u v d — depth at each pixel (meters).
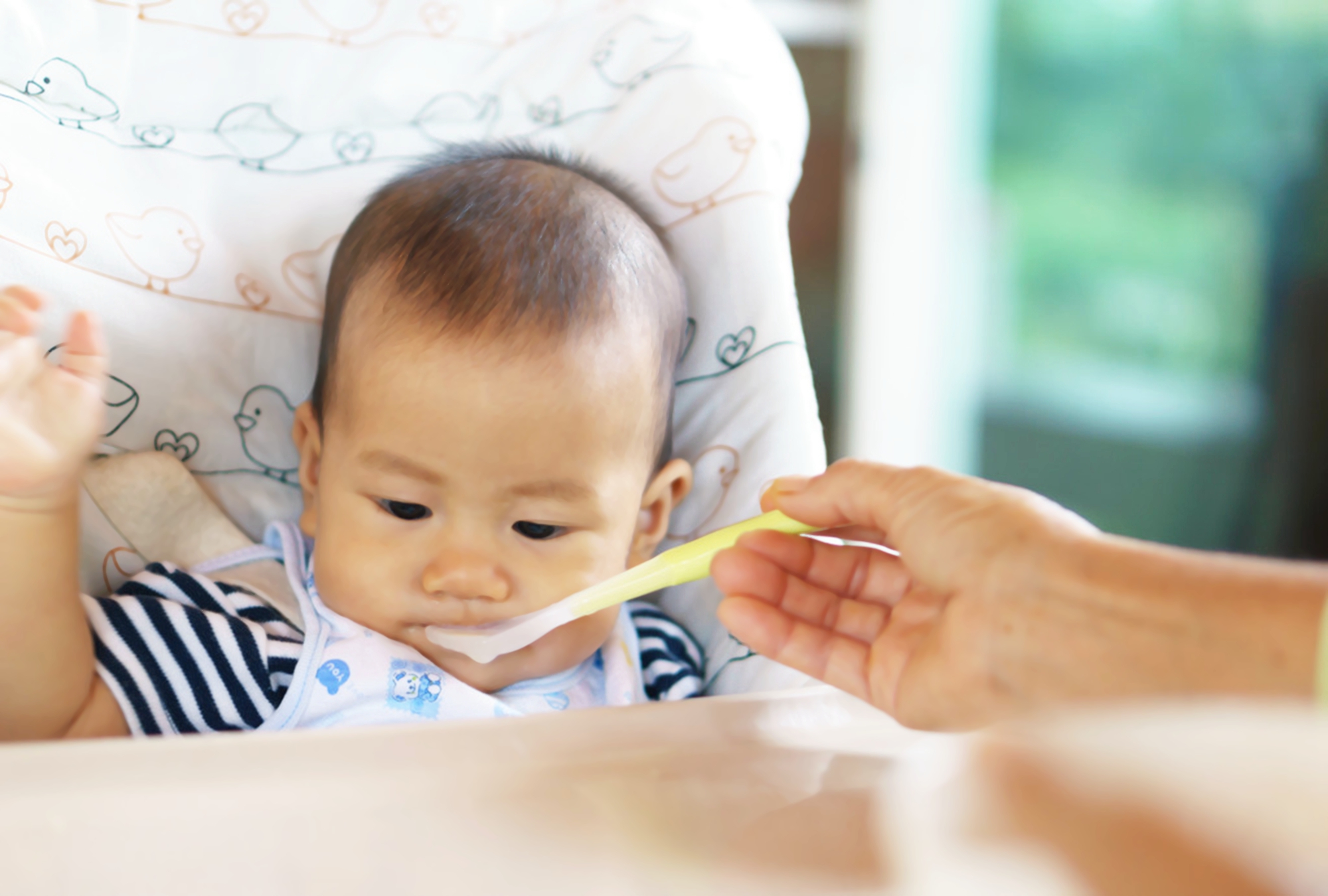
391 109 0.87
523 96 0.90
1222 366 2.17
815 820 0.36
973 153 2.02
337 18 0.87
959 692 0.48
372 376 0.69
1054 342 2.16
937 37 1.89
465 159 0.79
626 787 0.38
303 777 0.37
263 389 0.81
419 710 0.69
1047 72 2.05
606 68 0.90
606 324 0.72
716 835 0.35
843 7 1.83
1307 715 0.27
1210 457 2.20
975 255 2.07
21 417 0.54
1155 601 0.42
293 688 0.67
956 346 2.07
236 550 0.77
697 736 0.44
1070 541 0.46
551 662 0.74
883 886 0.30
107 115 0.77
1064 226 2.13
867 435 1.99
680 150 0.86
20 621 0.57
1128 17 2.08
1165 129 2.12
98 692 0.63
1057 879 0.24
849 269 1.92
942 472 0.53
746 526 0.60
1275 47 2.07
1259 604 0.40
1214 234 2.14
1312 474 2.12
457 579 0.68
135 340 0.74
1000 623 0.46
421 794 0.37
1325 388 2.09
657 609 0.86
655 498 0.80
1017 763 0.27
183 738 0.39
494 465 0.69
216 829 0.34
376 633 0.70
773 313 0.84
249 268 0.80
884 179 1.89
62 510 0.57
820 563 0.59
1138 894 0.23
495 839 0.34
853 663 0.55
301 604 0.73
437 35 0.89
